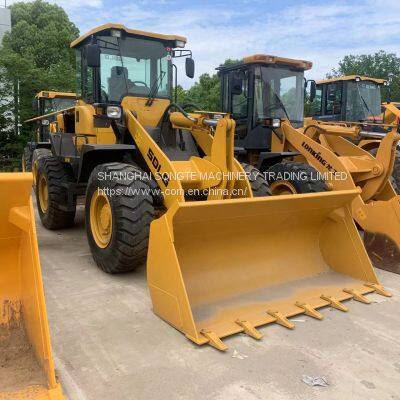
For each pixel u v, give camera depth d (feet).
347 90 30.01
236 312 10.94
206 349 9.55
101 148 14.25
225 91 23.38
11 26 81.00
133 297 12.38
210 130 15.40
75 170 18.53
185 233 10.87
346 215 13.47
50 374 6.95
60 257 16.35
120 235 13.21
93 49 14.73
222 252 11.81
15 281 8.41
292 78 22.24
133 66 16.72
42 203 21.59
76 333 10.16
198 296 11.11
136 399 7.81
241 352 9.48
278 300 11.74
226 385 8.28
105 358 9.11
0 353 7.82
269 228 12.51
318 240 14.14
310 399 7.94
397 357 9.46
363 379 8.61
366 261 13.20
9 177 7.04
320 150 18.80
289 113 22.31
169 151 16.24
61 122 21.25
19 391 6.89
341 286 12.97
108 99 16.42
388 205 15.31
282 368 8.90
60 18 82.94
